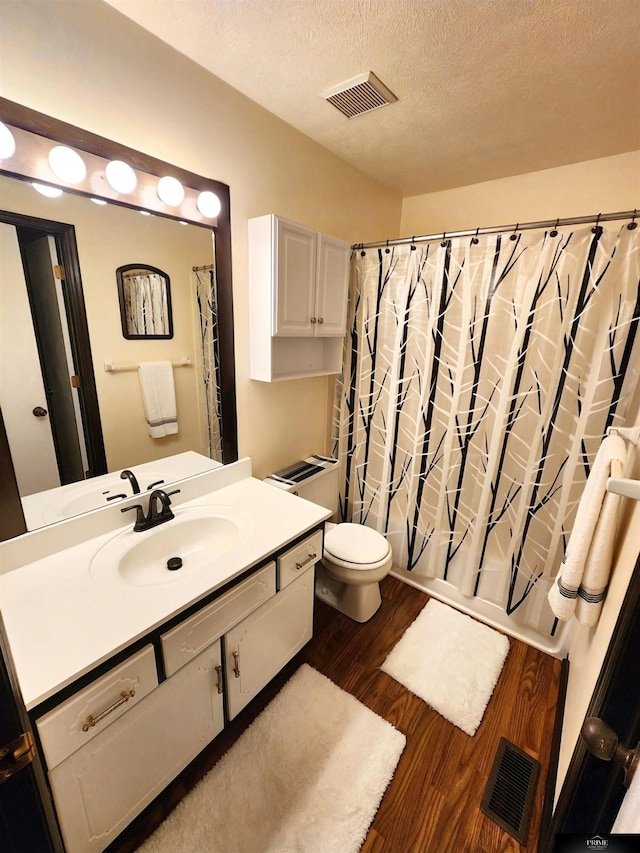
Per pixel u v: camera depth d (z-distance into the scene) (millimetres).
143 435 1451
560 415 1648
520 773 1314
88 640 897
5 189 1000
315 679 1638
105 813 976
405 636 1900
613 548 1074
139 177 1252
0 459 1075
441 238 1782
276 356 1894
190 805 1190
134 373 1385
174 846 1095
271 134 1621
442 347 1904
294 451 2227
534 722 1495
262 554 1260
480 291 1742
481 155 1924
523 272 1629
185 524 1451
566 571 1149
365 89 1419
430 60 1253
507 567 1915
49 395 1172
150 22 1137
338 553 1879
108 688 896
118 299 1293
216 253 1536
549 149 1838
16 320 1074
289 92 1457
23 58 966
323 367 2242
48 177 1057
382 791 1247
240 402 1800
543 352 1642
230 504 1605
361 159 2008
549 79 1324
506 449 1819
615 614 923
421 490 2148
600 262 1459
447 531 2107
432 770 1318
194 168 1389
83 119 1094
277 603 1427
